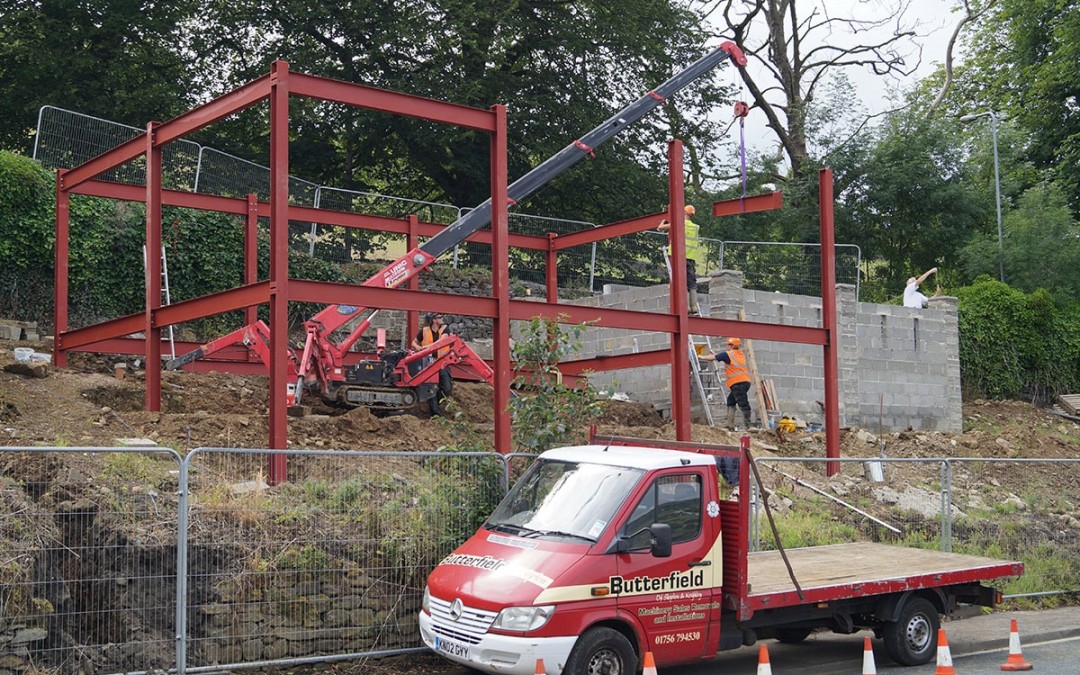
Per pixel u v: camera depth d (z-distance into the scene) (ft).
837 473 62.08
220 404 58.54
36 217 73.00
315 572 33.50
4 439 40.70
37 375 51.29
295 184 92.43
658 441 36.91
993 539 53.26
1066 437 91.40
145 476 35.83
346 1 108.99
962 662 37.29
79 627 30.55
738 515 33.06
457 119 48.44
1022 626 43.68
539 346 41.96
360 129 111.96
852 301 80.18
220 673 30.99
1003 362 100.73
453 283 92.12
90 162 56.65
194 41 112.78
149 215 51.62
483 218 60.95
